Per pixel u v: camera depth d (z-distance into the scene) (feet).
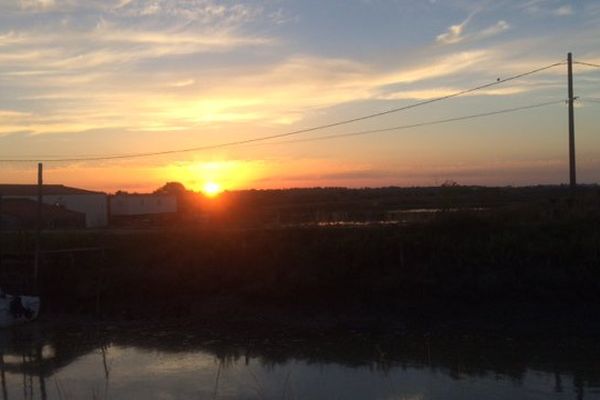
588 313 92.32
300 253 117.08
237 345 86.33
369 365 73.51
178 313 107.86
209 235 131.64
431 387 63.62
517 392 61.41
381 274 108.88
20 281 119.24
